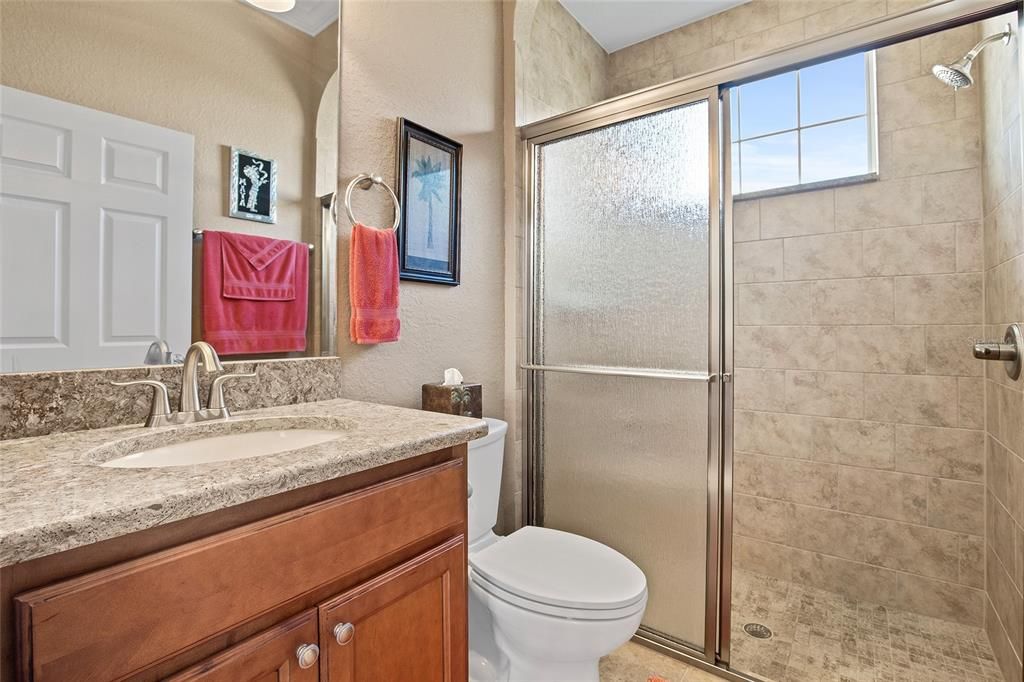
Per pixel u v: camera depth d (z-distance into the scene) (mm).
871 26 1324
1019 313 1359
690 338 1619
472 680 1430
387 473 824
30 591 471
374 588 771
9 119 851
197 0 1094
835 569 2045
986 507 1761
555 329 1942
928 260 1864
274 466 667
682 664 1600
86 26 935
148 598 538
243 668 611
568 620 1171
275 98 1229
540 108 2131
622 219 1772
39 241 881
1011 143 1412
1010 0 1165
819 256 2064
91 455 759
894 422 1932
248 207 1173
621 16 2355
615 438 1793
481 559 1394
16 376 846
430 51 1683
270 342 1206
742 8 2273
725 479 1561
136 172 999
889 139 1926
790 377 2133
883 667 1592
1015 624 1434
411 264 1580
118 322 969
